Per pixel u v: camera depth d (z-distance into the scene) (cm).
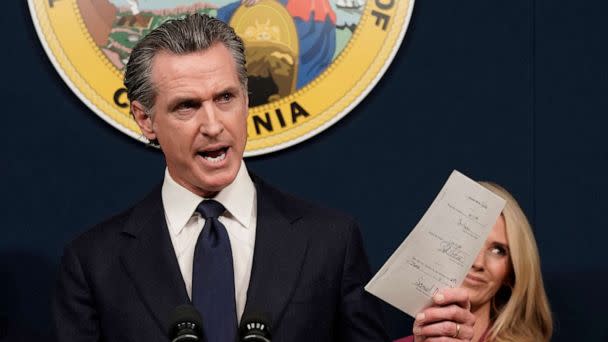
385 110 768
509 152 770
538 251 769
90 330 545
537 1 772
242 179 555
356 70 761
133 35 760
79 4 761
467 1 770
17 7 766
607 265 770
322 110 761
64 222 764
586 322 770
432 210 520
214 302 514
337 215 565
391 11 761
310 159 766
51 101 766
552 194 771
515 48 771
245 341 440
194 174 527
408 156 768
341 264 549
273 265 534
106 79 760
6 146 765
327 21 761
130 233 555
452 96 770
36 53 766
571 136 771
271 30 761
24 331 764
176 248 546
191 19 532
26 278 764
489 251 688
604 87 771
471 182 516
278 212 554
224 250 526
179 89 515
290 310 527
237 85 522
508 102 770
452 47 768
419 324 525
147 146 765
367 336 545
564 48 773
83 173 766
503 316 684
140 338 526
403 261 526
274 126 761
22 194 765
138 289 535
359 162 767
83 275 553
